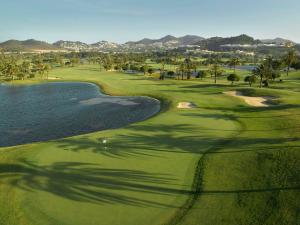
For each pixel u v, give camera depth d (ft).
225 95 297.12
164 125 182.80
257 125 177.58
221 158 122.21
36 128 230.07
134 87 409.08
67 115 268.41
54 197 96.99
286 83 433.48
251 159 118.73
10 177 112.37
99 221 83.61
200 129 171.32
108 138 156.97
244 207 87.04
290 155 117.80
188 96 303.68
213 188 99.09
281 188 95.50
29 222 84.74
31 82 545.85
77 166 119.85
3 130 226.99
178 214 85.51
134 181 105.91
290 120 181.06
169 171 113.09
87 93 394.93
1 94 418.31
